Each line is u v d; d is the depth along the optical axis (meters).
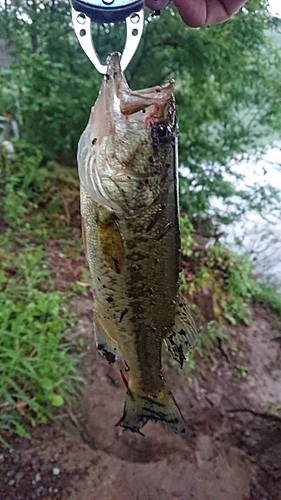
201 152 1.38
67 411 0.79
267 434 0.90
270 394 1.04
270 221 1.43
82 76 1.24
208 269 1.28
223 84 1.29
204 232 1.43
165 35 1.23
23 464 0.69
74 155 1.36
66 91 1.25
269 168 1.47
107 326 0.39
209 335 1.12
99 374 0.87
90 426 0.78
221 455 0.84
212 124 1.40
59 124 1.30
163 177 0.35
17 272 0.98
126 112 0.34
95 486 0.70
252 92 1.33
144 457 0.78
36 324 0.83
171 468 0.78
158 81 1.29
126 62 0.33
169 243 0.36
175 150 0.35
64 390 0.81
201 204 1.41
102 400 0.83
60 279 1.03
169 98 0.35
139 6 0.31
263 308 1.34
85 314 0.97
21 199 1.18
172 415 0.43
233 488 0.78
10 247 1.05
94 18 0.31
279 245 1.47
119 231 0.35
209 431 0.89
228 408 0.96
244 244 1.48
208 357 1.08
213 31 1.22
